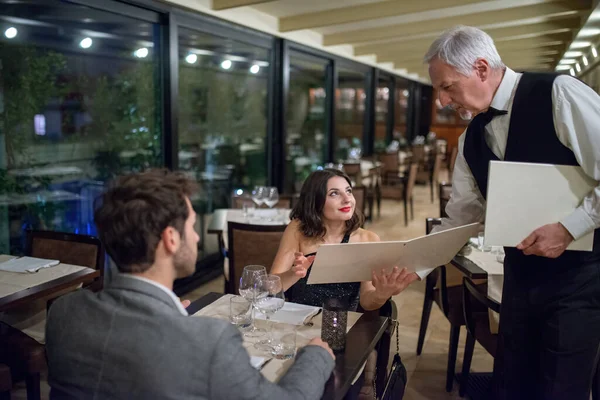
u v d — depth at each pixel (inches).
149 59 143.0
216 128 181.8
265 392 36.4
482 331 92.3
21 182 115.3
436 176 322.7
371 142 331.3
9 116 110.5
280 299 58.8
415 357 114.7
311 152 263.9
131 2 127.4
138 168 146.7
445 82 62.6
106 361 35.5
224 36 167.6
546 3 177.3
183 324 35.3
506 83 61.8
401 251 57.9
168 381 34.2
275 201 144.7
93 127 132.6
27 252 100.4
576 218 55.1
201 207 178.5
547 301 61.3
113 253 38.0
